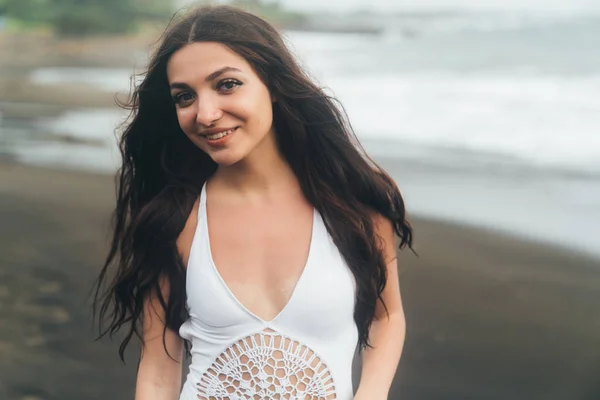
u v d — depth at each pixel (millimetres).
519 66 17484
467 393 4602
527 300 6125
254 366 1822
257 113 1807
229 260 1884
